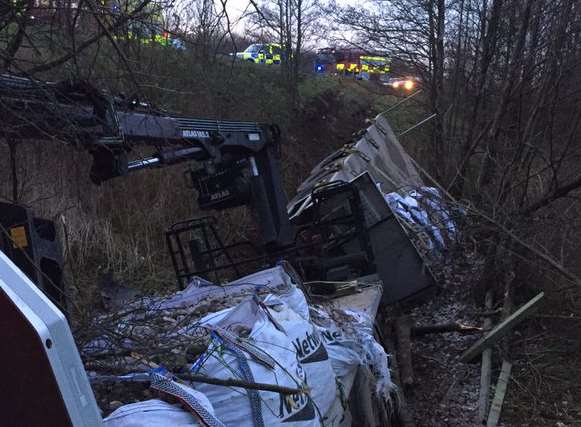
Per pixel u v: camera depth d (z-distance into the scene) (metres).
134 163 4.50
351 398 4.00
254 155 5.98
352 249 6.79
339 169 8.33
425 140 14.16
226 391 2.58
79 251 8.62
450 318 7.32
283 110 14.74
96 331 3.00
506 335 6.27
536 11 8.01
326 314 4.14
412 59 14.34
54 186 5.93
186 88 5.80
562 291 6.83
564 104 7.90
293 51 16.12
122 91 3.81
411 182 9.66
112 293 8.27
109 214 9.73
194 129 5.05
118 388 2.63
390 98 17.47
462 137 11.77
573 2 7.57
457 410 5.31
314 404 2.98
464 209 7.72
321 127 15.73
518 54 8.28
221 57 6.96
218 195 5.96
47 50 3.35
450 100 13.36
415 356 6.45
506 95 8.41
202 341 2.96
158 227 10.15
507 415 5.27
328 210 6.96
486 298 7.36
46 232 2.82
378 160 9.46
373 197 7.04
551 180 7.58
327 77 17.98
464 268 8.05
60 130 3.19
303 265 6.38
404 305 7.59
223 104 10.97
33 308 1.57
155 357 2.86
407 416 4.91
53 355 1.55
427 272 6.96
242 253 9.55
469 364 6.09
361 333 4.11
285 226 6.12
